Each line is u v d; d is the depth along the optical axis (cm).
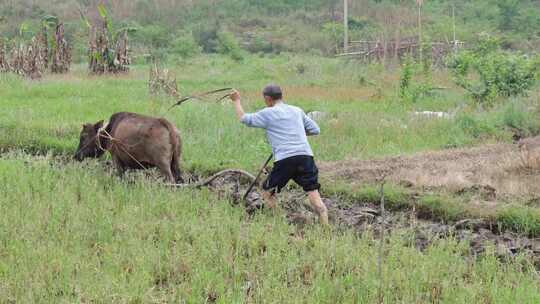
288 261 1172
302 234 1377
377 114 2762
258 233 1301
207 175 1886
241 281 1127
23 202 1420
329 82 4253
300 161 1385
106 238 1264
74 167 1762
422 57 4838
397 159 2072
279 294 1049
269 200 1470
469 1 8362
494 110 2817
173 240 1301
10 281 1056
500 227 1470
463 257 1309
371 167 1950
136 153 1667
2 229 1257
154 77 3172
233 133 2242
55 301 1016
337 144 2236
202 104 2770
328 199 1689
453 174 1819
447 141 2370
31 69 4006
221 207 1457
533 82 3088
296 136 1392
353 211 1602
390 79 4203
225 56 6669
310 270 1165
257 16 8238
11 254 1148
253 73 4847
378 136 2367
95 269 1109
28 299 1006
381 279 1098
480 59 3180
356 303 1052
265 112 1400
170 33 7456
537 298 1058
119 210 1458
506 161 1962
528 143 2283
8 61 4038
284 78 4562
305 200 1630
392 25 7000
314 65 4978
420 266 1178
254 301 1046
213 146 2114
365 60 5069
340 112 2809
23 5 7556
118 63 4453
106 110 2714
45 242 1226
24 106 2722
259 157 2017
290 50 7394
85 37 6588
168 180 1641
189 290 1073
